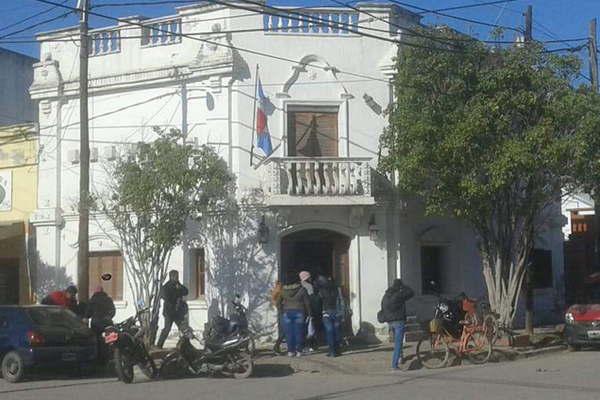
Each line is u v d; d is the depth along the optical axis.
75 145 25.91
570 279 33.75
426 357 19.83
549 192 21.83
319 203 23.14
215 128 23.89
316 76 24.23
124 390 16.62
